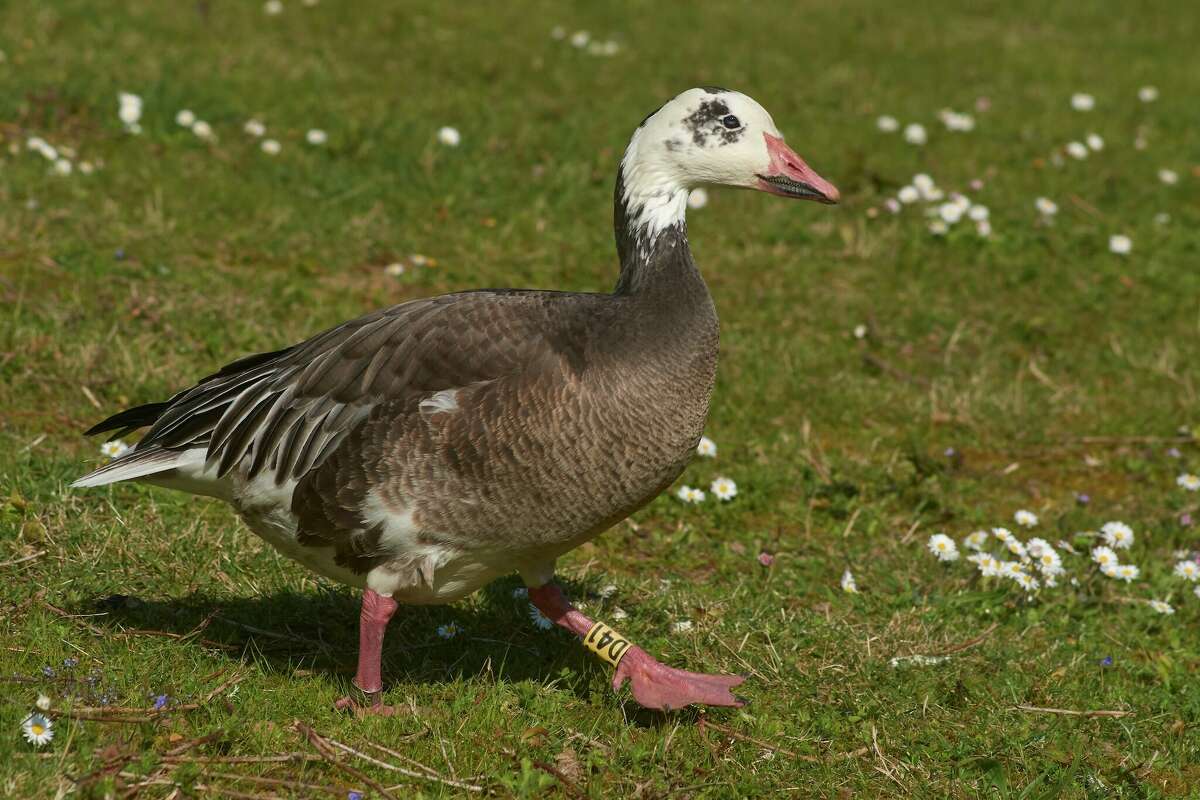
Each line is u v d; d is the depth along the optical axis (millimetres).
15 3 17125
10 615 6703
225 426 6289
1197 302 13172
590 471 6023
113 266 10906
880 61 20141
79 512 7758
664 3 22297
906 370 11547
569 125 15812
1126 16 24484
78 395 9180
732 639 7473
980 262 13531
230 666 6574
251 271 11531
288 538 6316
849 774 6340
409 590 6207
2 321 9688
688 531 8820
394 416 5973
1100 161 16578
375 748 6031
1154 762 6715
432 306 6250
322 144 14203
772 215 14133
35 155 12734
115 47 16203
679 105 6676
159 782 5539
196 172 13086
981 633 7824
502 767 6027
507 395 5934
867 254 13430
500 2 21156
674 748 6387
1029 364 11867
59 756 5516
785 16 22156
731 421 10344
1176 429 10961
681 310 6367
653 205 6684
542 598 6777
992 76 19859
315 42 18047
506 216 13422
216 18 18172
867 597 8219
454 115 15805
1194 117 18656
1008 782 6391
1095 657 7734
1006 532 8531
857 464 9953
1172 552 9180
